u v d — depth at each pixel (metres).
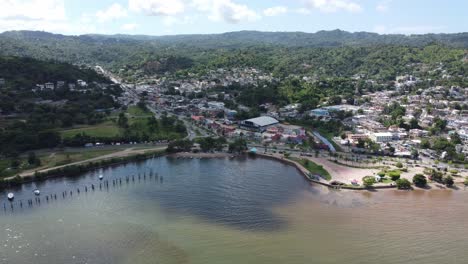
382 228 187.00
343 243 172.75
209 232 181.88
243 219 195.88
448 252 166.62
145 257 160.00
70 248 166.25
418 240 176.25
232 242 173.00
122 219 195.00
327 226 188.75
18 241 172.00
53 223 190.12
